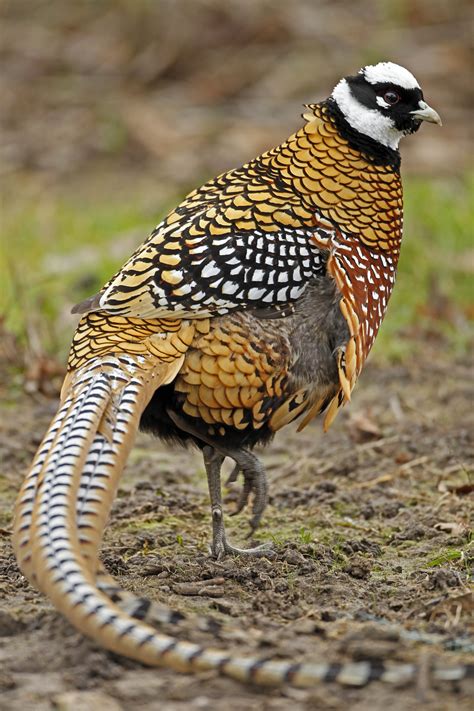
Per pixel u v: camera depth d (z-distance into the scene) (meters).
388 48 24.03
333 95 8.62
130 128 22.89
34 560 6.27
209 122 23.05
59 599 6.11
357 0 25.92
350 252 8.23
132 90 24.31
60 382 13.21
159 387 7.82
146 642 6.02
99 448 6.80
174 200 19.81
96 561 6.49
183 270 7.76
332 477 10.88
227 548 8.54
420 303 15.21
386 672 6.00
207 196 8.36
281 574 8.09
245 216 8.05
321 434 12.16
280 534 9.25
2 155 22.59
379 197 8.46
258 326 7.84
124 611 6.54
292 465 11.22
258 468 8.22
